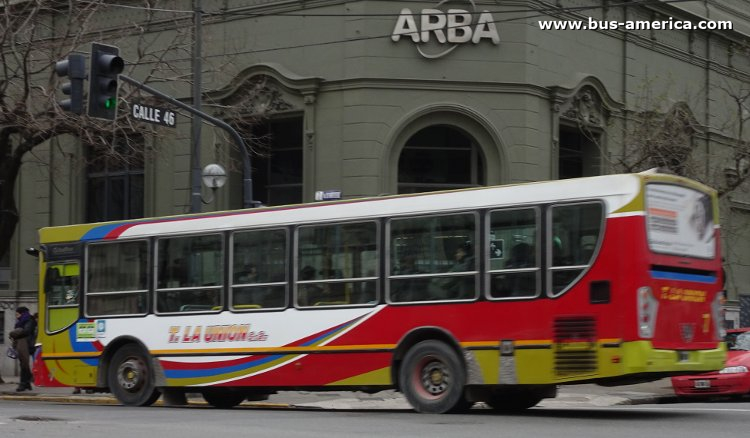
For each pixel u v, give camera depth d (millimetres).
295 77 26312
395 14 25688
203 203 27312
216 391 17797
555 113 26719
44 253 18875
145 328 17391
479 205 14273
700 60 32500
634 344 12883
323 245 15602
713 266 14352
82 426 12602
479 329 14062
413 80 25625
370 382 14938
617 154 28484
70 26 23906
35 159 30000
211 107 27453
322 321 15469
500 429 12047
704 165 29844
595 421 13219
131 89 25250
